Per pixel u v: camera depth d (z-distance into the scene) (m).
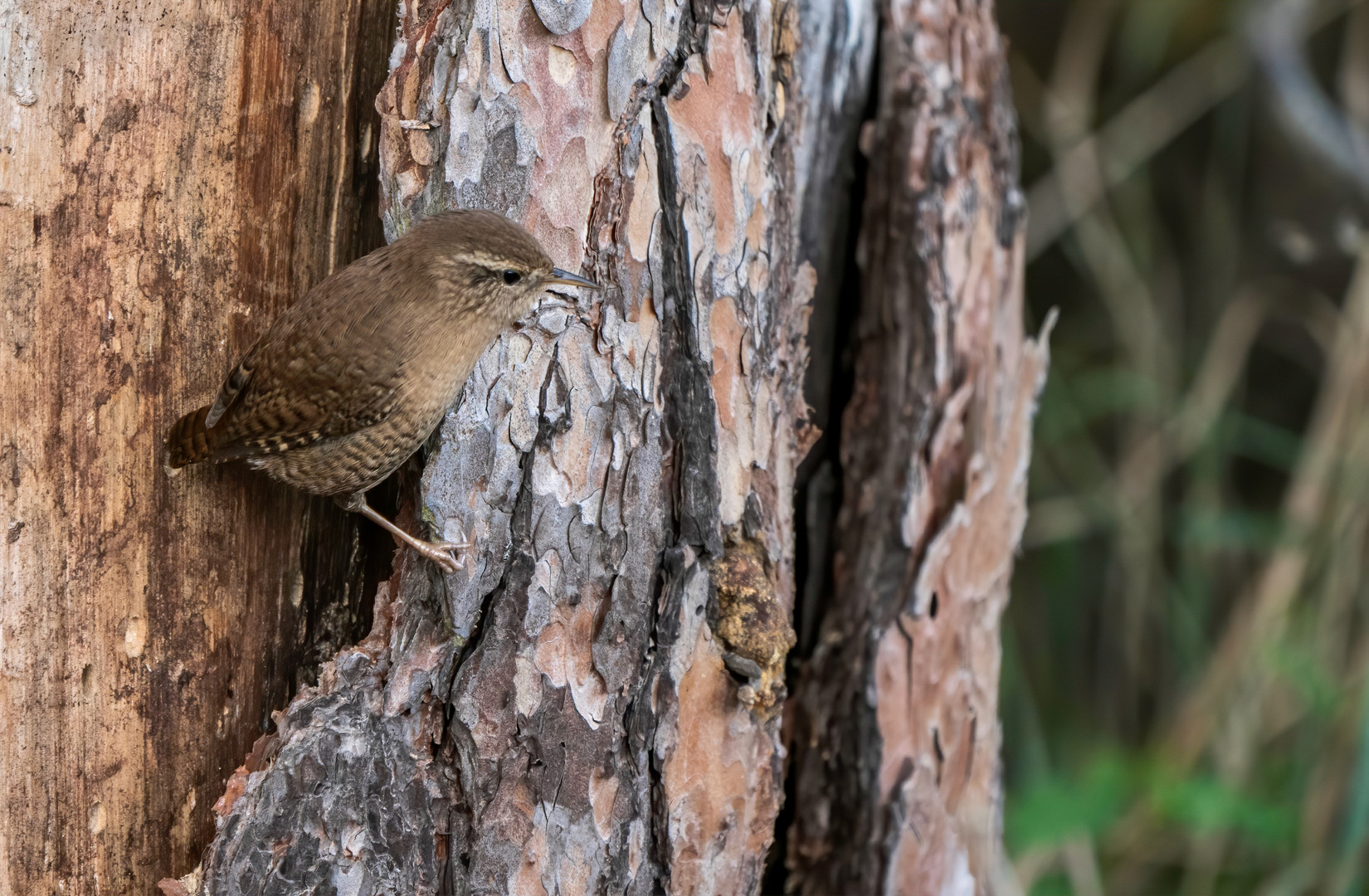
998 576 2.73
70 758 2.60
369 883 2.61
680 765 2.64
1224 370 3.26
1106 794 2.87
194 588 2.62
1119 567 3.33
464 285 2.60
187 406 2.61
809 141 2.69
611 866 2.63
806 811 2.70
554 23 2.61
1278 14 3.40
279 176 2.61
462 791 2.62
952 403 2.69
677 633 2.64
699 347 2.64
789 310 2.68
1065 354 3.63
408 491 2.63
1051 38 3.68
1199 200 3.63
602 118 2.62
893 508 2.69
